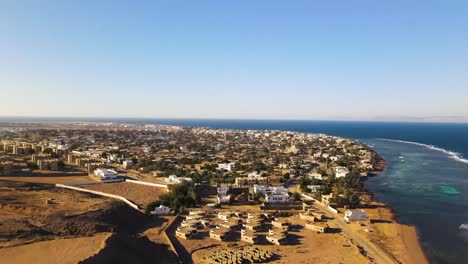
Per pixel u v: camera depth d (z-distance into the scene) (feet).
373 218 368.68
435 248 289.94
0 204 337.52
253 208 403.54
